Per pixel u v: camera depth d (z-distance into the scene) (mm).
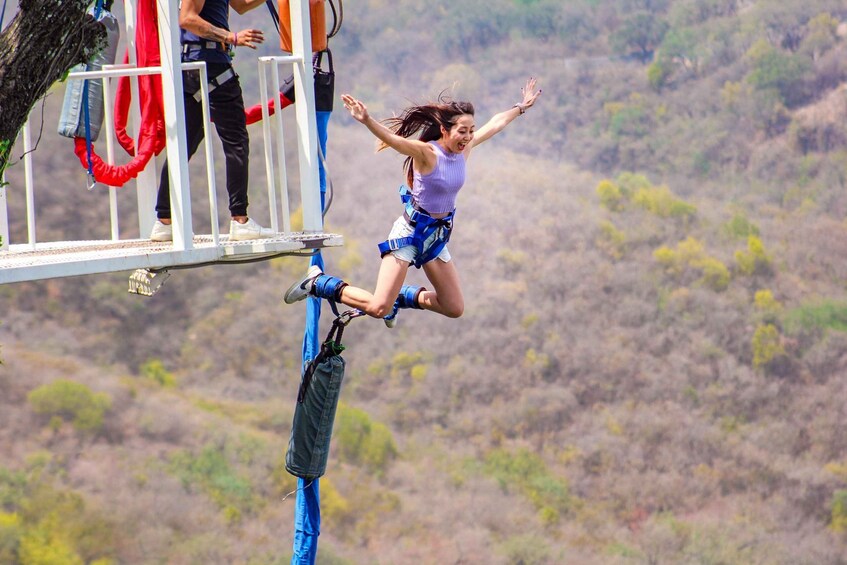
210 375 167625
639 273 183000
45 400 150750
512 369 168750
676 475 155125
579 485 153750
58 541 133000
